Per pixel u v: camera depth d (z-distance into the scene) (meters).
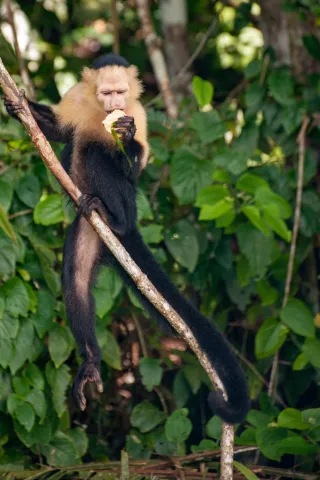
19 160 11.23
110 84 9.84
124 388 12.44
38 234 11.16
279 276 11.91
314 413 10.45
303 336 11.78
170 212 12.23
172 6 15.45
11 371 10.47
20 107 8.20
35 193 11.01
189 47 15.92
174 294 9.95
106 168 9.76
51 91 15.12
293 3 12.44
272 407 11.19
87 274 10.28
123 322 12.41
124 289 11.89
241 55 16.33
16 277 10.63
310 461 10.88
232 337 12.62
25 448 11.25
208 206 10.88
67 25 17.22
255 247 11.31
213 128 11.77
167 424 10.88
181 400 11.77
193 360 11.80
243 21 13.52
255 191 11.12
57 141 10.16
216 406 8.98
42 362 11.21
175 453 11.16
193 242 11.62
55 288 10.96
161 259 11.42
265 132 12.53
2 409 10.75
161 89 14.52
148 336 12.10
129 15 17.73
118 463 10.16
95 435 12.17
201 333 9.62
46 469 9.99
